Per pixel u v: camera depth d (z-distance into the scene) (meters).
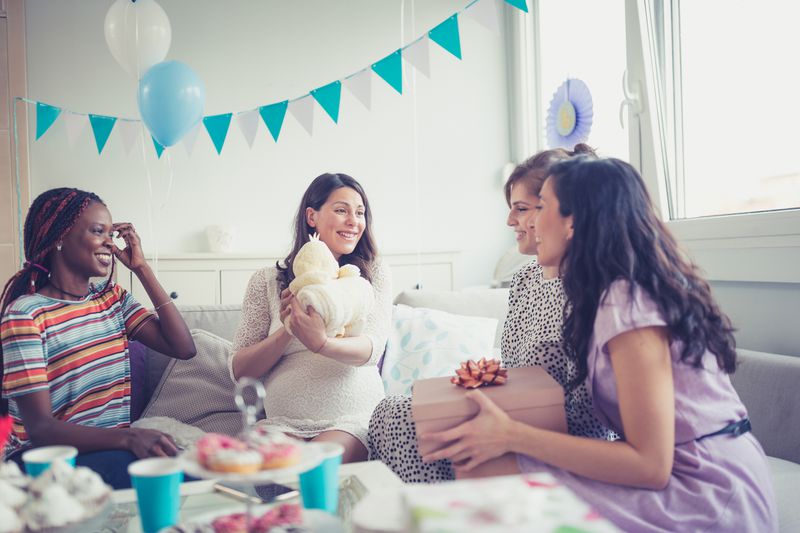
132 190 3.35
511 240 3.77
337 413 1.68
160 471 0.93
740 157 2.11
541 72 3.53
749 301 2.01
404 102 3.64
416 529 0.61
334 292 1.50
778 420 1.52
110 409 1.57
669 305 1.06
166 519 0.92
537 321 1.39
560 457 1.07
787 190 1.94
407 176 3.65
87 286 1.60
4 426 1.04
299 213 1.89
